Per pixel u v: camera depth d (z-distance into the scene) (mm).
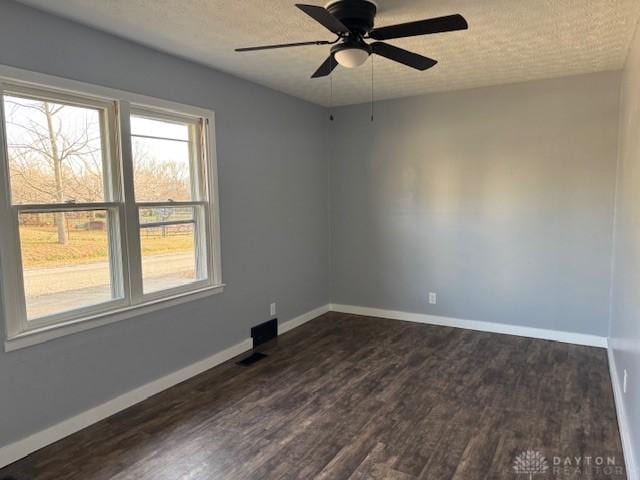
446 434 2598
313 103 4984
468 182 4543
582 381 3291
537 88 4125
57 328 2541
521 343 4172
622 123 3561
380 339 4355
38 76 2424
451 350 4012
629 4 2400
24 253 2434
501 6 2432
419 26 2109
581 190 4027
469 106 4453
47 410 2521
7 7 2285
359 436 2594
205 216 3619
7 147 2346
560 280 4184
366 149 5078
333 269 5449
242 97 3928
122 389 2953
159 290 3264
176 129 3393
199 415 2865
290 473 2252
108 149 2879
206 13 2494
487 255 4520
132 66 2949
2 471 2285
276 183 4430
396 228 4996
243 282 4035
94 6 2389
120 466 2324
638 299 2127
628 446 2264
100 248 2855
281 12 2480
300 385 3312
